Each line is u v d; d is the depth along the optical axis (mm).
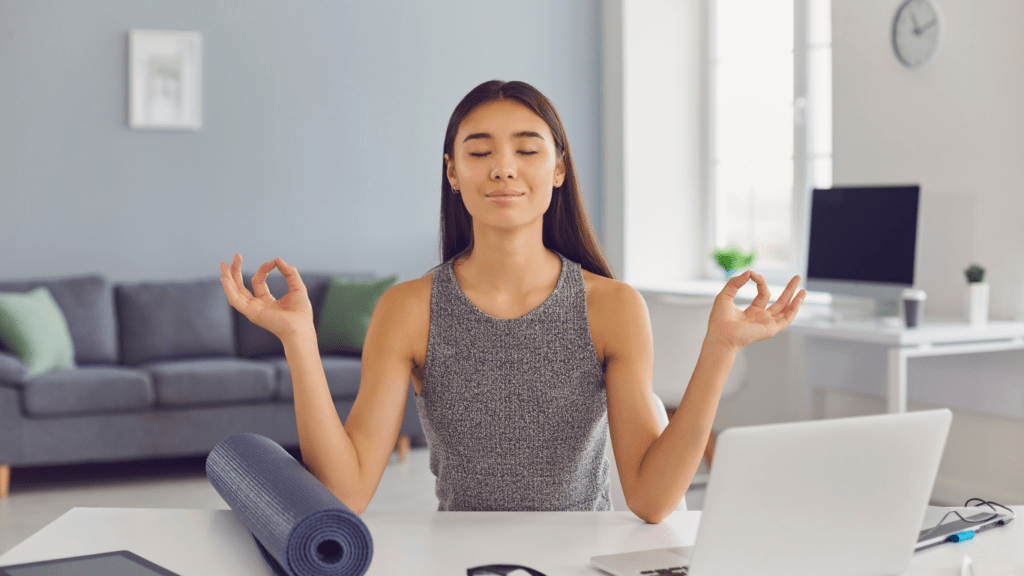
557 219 1318
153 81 4887
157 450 3936
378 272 5355
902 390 3027
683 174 5457
